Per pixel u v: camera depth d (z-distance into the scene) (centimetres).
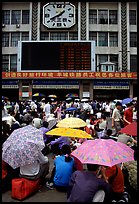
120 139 564
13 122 942
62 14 3403
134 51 3441
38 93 2875
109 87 3059
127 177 436
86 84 3064
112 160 360
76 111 1490
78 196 329
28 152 456
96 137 827
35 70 2808
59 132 602
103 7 3516
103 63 3122
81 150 390
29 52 2816
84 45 2781
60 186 496
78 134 593
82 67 2783
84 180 340
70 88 3059
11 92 3253
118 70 3369
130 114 902
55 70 2780
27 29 3475
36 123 895
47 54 2795
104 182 340
